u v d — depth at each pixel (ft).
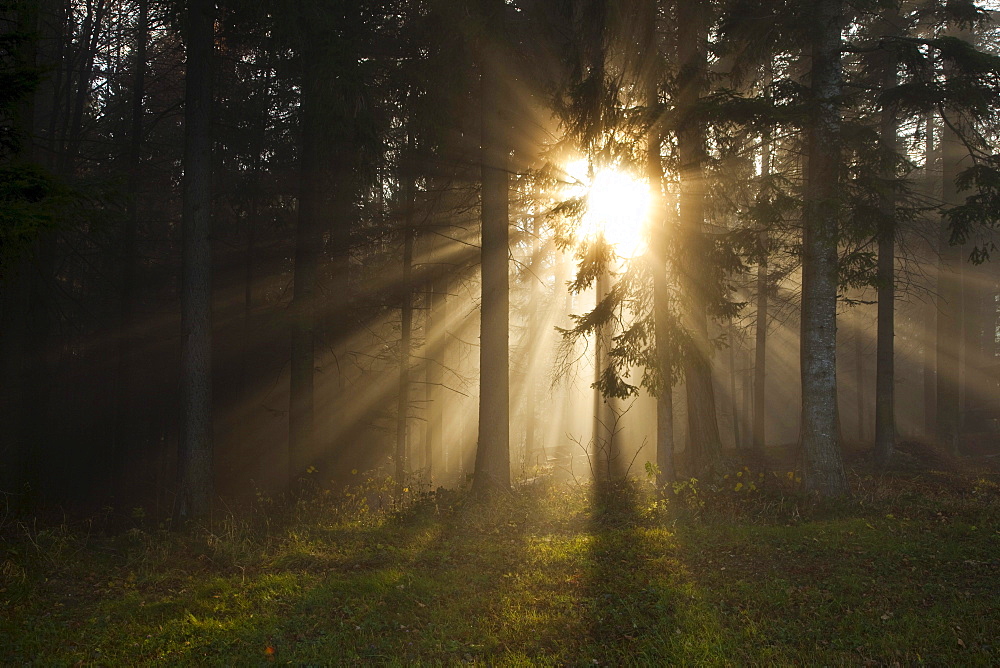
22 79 26.68
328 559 33.96
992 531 35.06
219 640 23.49
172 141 77.71
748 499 43.62
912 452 63.57
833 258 44.86
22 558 33.14
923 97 44.83
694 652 21.06
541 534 38.37
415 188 63.10
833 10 44.57
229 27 50.96
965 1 57.52
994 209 41.70
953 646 21.03
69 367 80.48
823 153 43.47
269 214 71.46
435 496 48.01
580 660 21.21
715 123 42.14
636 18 44.60
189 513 43.86
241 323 75.82
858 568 29.12
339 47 45.34
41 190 26.55
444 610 25.86
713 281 45.75
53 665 21.83
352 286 73.15
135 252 69.05
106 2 69.36
